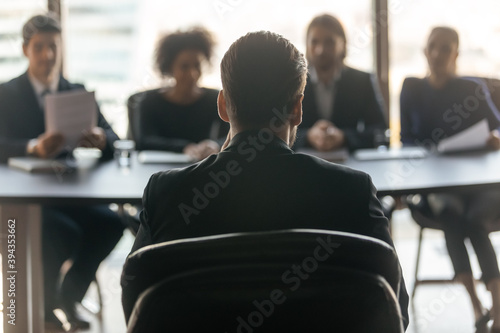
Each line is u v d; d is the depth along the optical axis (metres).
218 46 3.20
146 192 1.22
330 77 3.22
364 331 1.06
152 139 3.06
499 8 3.91
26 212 2.39
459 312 3.06
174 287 1.00
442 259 3.84
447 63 3.13
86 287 2.88
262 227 1.14
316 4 3.86
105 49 3.87
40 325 2.61
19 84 2.96
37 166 2.55
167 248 1.01
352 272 1.02
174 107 3.17
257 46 1.23
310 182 1.17
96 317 3.08
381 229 1.18
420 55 3.97
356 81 3.22
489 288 2.70
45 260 2.82
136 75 3.87
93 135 2.75
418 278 3.49
